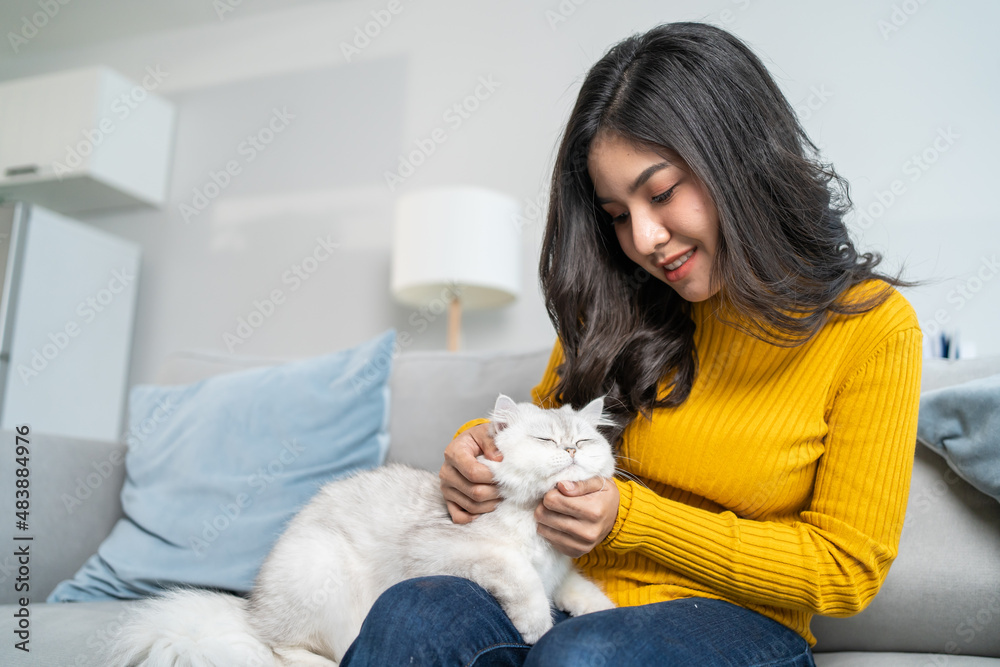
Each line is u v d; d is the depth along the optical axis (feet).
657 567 3.48
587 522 3.05
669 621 2.80
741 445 3.34
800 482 3.36
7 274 9.84
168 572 4.80
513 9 10.49
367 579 3.69
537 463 3.32
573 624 2.62
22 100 11.50
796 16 8.86
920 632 3.91
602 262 3.96
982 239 7.86
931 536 4.01
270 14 12.00
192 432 5.36
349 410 5.31
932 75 8.30
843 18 8.69
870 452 3.16
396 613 2.59
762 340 3.36
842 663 3.69
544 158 9.98
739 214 3.18
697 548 3.13
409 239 8.69
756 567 3.06
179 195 12.03
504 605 2.93
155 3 11.88
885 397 3.18
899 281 3.53
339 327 10.73
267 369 5.69
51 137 11.18
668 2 9.50
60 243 10.55
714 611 3.04
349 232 10.93
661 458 3.59
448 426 5.36
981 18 8.21
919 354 3.25
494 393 5.36
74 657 3.45
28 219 10.12
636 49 3.45
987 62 8.13
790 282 3.27
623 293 3.96
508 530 3.32
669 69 3.20
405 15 11.16
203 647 3.34
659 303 3.93
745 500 3.37
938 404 4.05
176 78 12.41
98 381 11.06
